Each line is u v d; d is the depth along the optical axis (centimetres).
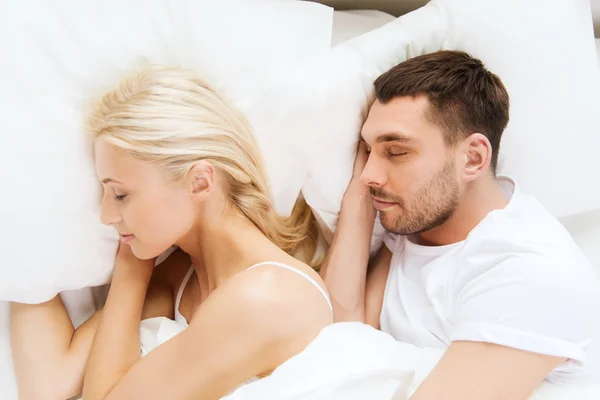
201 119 71
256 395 65
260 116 86
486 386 69
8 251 74
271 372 69
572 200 104
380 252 102
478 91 80
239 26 84
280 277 70
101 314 83
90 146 76
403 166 81
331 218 95
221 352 65
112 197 73
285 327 67
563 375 74
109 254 82
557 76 96
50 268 77
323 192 92
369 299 97
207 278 81
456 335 73
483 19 93
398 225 85
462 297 79
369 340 73
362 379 67
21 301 78
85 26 76
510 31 93
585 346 71
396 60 92
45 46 74
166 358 67
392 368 69
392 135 80
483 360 70
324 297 75
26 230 74
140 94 70
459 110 79
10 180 72
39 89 73
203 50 83
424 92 79
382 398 67
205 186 71
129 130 68
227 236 74
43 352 78
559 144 99
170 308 90
